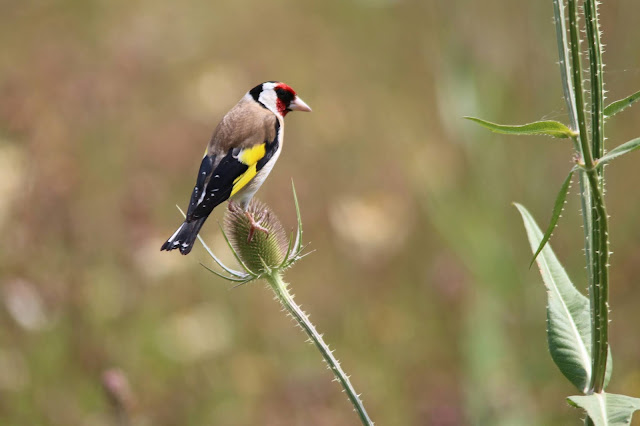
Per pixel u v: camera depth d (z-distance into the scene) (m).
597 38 4.27
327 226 14.37
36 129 13.66
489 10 11.76
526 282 11.42
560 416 10.66
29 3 19.25
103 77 15.89
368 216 13.87
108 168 14.42
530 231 5.44
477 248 11.35
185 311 12.99
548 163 11.95
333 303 13.51
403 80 17.62
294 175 15.47
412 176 14.12
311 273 14.16
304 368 12.48
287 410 11.75
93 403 11.38
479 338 11.06
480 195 11.62
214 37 18.78
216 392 12.05
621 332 12.30
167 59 17.55
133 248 12.58
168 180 14.64
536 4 11.91
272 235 6.73
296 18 18.95
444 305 12.90
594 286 4.50
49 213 12.54
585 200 4.68
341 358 12.84
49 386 11.52
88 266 12.57
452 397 11.24
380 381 12.31
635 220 13.51
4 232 12.19
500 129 4.57
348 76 18.16
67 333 11.91
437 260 13.38
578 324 5.11
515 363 11.05
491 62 11.66
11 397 11.27
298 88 17.66
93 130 14.63
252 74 17.48
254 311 13.37
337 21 19.05
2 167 12.60
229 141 8.50
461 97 11.45
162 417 11.66
